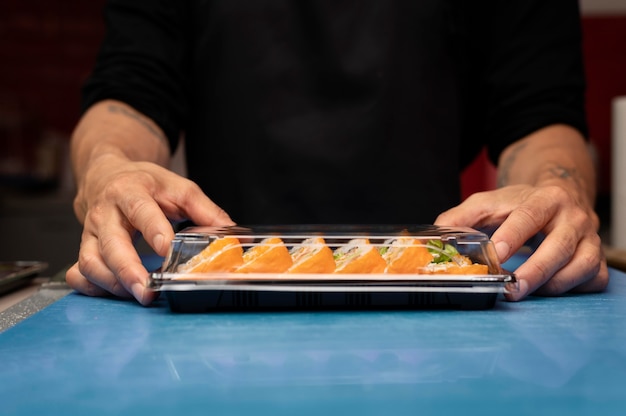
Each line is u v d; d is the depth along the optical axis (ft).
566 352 1.22
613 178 2.94
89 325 1.42
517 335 1.32
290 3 2.59
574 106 2.59
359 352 1.22
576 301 1.64
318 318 1.46
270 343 1.27
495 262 1.55
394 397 1.02
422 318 1.46
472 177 7.95
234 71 2.63
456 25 2.74
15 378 1.11
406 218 2.62
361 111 2.58
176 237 1.54
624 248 2.91
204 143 2.72
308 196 2.59
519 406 0.99
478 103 3.01
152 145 2.35
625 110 2.85
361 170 2.58
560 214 1.72
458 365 1.15
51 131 8.09
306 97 2.61
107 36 2.62
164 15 2.63
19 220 6.19
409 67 2.62
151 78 2.52
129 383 1.08
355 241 1.55
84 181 1.95
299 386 1.06
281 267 1.50
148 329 1.38
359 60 2.58
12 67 7.99
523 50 2.66
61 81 8.04
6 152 8.01
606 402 1.00
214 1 2.63
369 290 1.48
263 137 2.60
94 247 1.70
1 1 7.87
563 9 2.68
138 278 1.57
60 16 7.95
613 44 7.42
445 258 1.54
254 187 2.62
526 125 2.55
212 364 1.16
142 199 1.65
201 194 1.81
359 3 2.59
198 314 1.50
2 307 1.83
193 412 0.97
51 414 0.98
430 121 2.67
